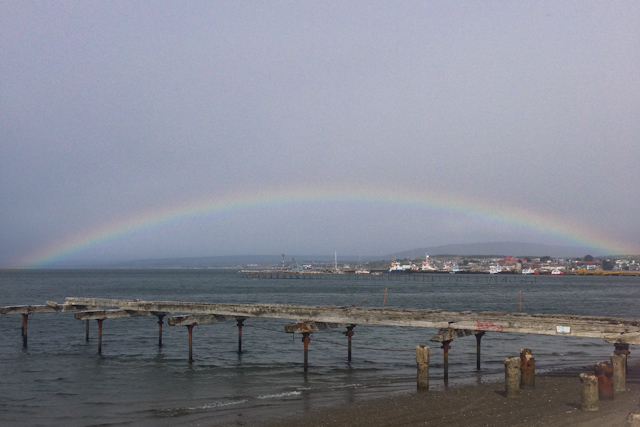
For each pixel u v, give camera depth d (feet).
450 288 542.98
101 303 131.44
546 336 144.25
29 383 89.25
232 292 422.41
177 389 83.66
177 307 118.73
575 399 68.44
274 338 140.77
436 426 58.44
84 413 70.13
